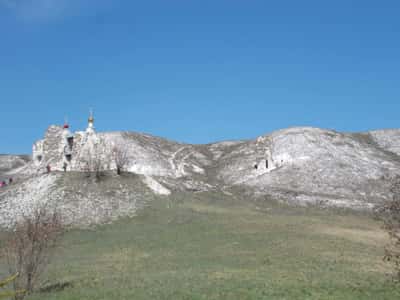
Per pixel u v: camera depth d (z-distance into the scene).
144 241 54.81
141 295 30.19
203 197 83.38
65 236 59.03
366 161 111.44
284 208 81.12
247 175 111.00
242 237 54.81
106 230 62.78
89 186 80.06
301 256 44.25
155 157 118.06
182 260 44.19
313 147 116.50
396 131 139.25
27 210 70.31
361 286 31.42
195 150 135.62
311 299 28.00
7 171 139.88
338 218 72.69
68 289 33.22
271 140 129.62
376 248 48.94
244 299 28.34
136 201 75.62
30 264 30.22
